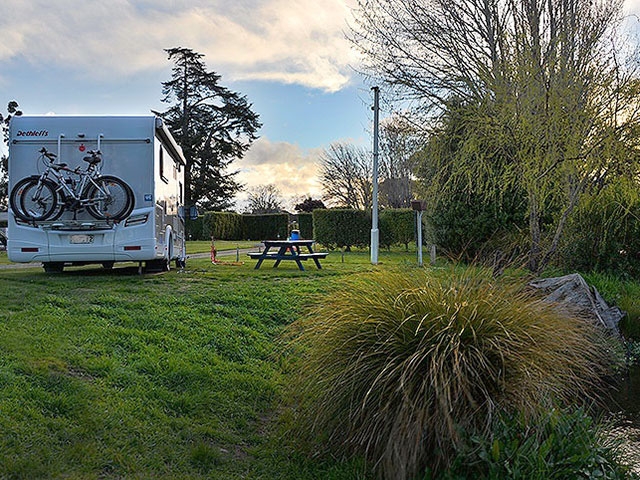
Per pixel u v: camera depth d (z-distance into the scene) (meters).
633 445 4.77
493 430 3.62
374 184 15.73
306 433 4.35
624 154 9.14
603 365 6.40
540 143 9.62
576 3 10.63
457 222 13.48
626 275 11.25
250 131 44.59
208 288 9.47
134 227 9.99
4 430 3.71
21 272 11.91
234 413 4.96
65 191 9.76
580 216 11.13
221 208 45.16
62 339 5.74
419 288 4.29
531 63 9.74
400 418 3.63
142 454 3.91
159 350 5.91
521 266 5.25
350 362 4.05
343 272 12.30
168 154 11.65
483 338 3.88
